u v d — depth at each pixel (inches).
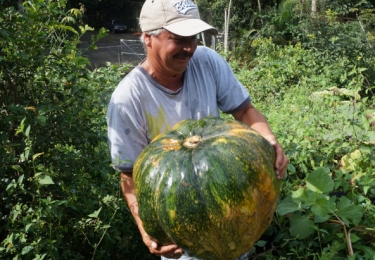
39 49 105.7
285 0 633.6
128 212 115.1
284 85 316.8
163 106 82.3
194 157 66.9
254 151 68.4
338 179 107.7
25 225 87.4
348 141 137.2
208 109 85.4
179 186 64.4
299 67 348.2
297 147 132.0
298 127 157.9
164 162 68.7
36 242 82.8
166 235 70.0
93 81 159.2
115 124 82.3
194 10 74.5
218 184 62.9
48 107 102.4
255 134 73.4
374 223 86.5
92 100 143.3
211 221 62.9
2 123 109.9
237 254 67.6
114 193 112.6
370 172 113.5
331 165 134.7
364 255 82.5
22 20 106.8
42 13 108.9
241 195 62.9
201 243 65.2
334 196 92.7
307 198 85.8
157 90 81.5
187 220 63.6
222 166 64.2
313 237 93.4
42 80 111.5
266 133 84.0
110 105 83.1
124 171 84.1
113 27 1238.3
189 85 83.8
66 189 99.2
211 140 69.8
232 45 698.8
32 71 110.1
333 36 372.8
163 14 72.1
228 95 89.4
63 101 114.1
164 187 65.9
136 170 74.2
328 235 88.2
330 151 130.5
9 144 99.9
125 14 1386.6
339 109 166.1
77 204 100.6
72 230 103.3
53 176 96.9
